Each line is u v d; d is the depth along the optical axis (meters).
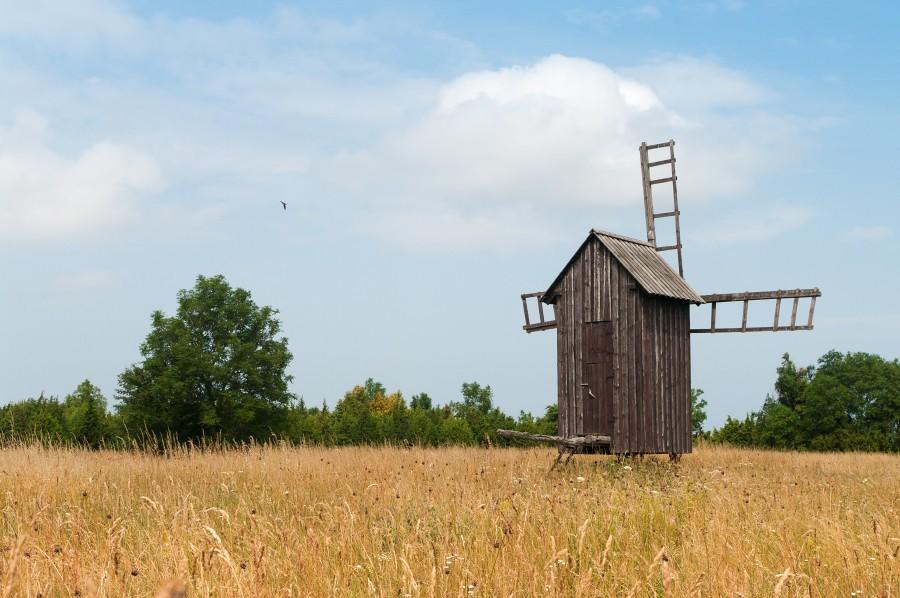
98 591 6.85
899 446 54.25
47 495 13.52
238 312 47.03
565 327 27.59
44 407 41.03
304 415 53.09
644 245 29.61
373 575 8.10
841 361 57.28
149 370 44.75
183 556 7.39
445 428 46.94
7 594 6.38
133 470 18.00
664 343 27.02
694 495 14.33
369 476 17.02
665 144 31.47
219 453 22.81
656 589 7.93
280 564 8.02
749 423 57.28
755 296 28.41
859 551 9.14
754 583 8.01
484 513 11.12
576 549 9.28
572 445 24.16
